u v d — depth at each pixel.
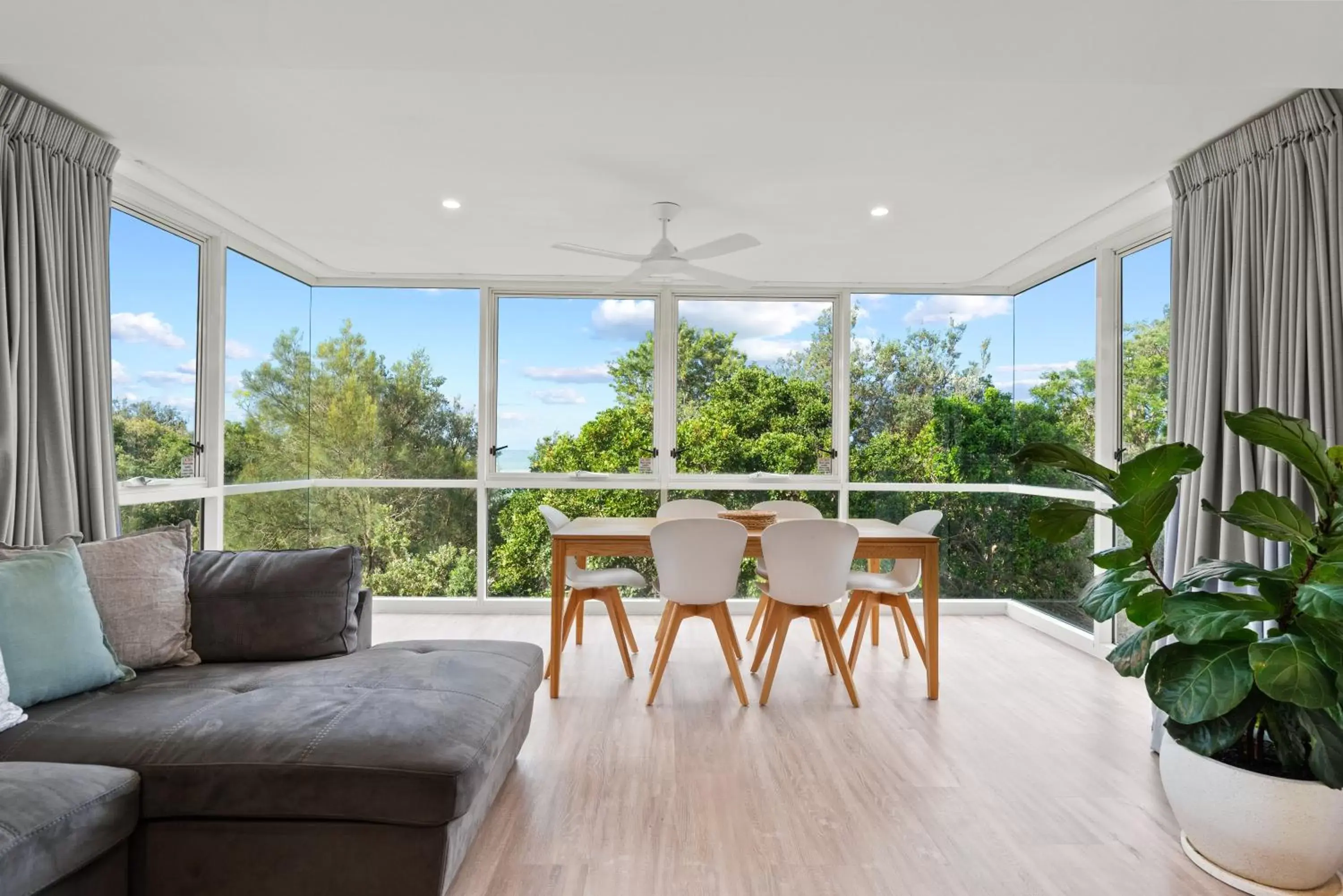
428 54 2.00
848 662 3.82
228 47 1.95
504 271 4.88
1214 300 2.80
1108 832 2.16
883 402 5.28
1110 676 3.69
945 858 2.02
